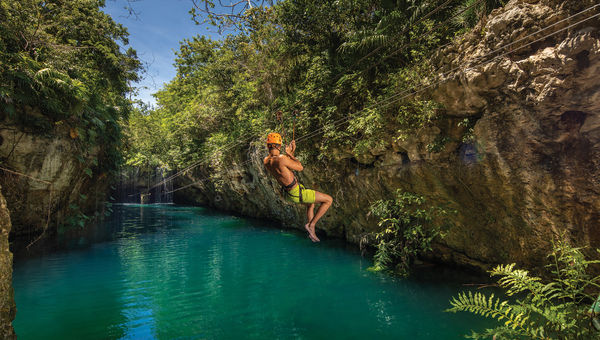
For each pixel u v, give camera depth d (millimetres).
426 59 6875
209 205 32750
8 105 9031
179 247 12516
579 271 3359
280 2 10500
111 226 18422
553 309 3146
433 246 8586
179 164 26656
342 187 10938
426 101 6500
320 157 10289
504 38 5152
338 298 6660
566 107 4578
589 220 4766
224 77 19438
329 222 13430
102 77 15102
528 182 5320
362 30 8742
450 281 7273
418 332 5047
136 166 35969
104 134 15148
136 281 8047
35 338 5008
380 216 9078
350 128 8516
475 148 6004
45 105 10266
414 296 6570
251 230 17016
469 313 5637
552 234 5352
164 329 5301
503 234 6480
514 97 5145
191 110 21797
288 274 8539
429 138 6879
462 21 6922
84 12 13906
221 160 20172
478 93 5578
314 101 9781
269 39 13000
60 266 9469
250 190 20312
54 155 11445
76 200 14734
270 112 13719
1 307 3643
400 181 8164
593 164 4570
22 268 9195
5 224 3865
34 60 10070
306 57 11023
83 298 6824
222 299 6734
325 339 4918
